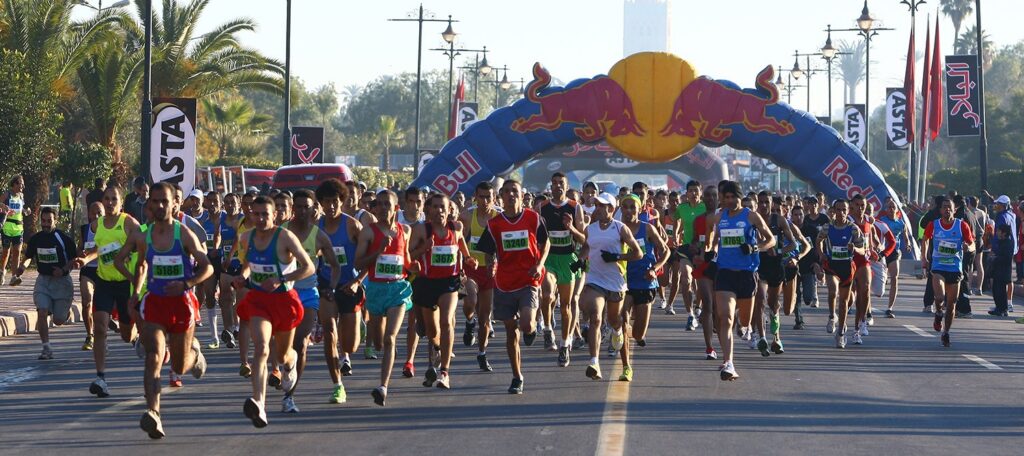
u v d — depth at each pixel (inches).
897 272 1615.4
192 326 741.3
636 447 682.2
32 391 911.7
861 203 1261.1
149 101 1905.8
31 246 1124.5
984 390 937.5
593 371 919.0
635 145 2378.2
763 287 1149.7
